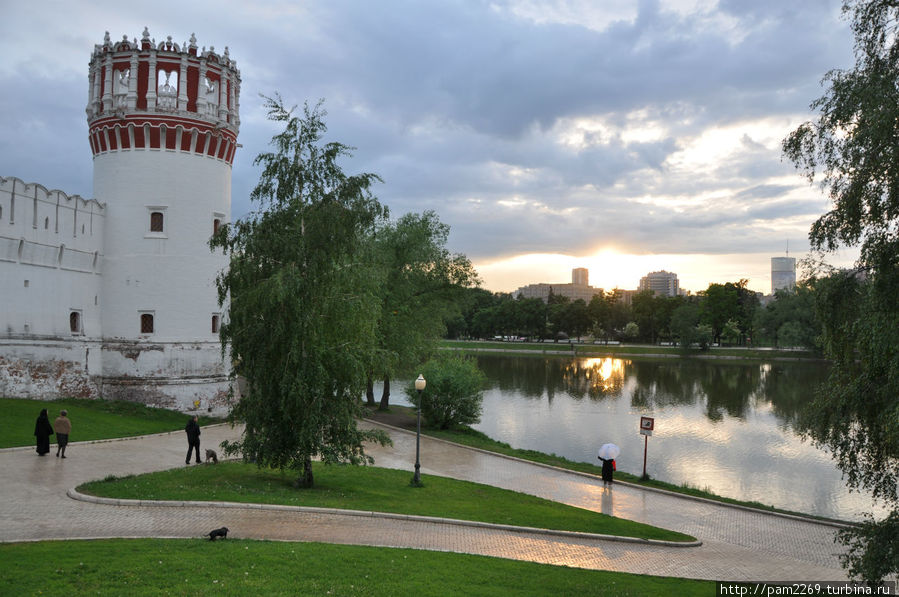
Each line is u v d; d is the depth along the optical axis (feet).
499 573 50.44
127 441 108.06
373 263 87.56
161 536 53.21
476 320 607.78
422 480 93.25
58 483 71.20
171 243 146.20
